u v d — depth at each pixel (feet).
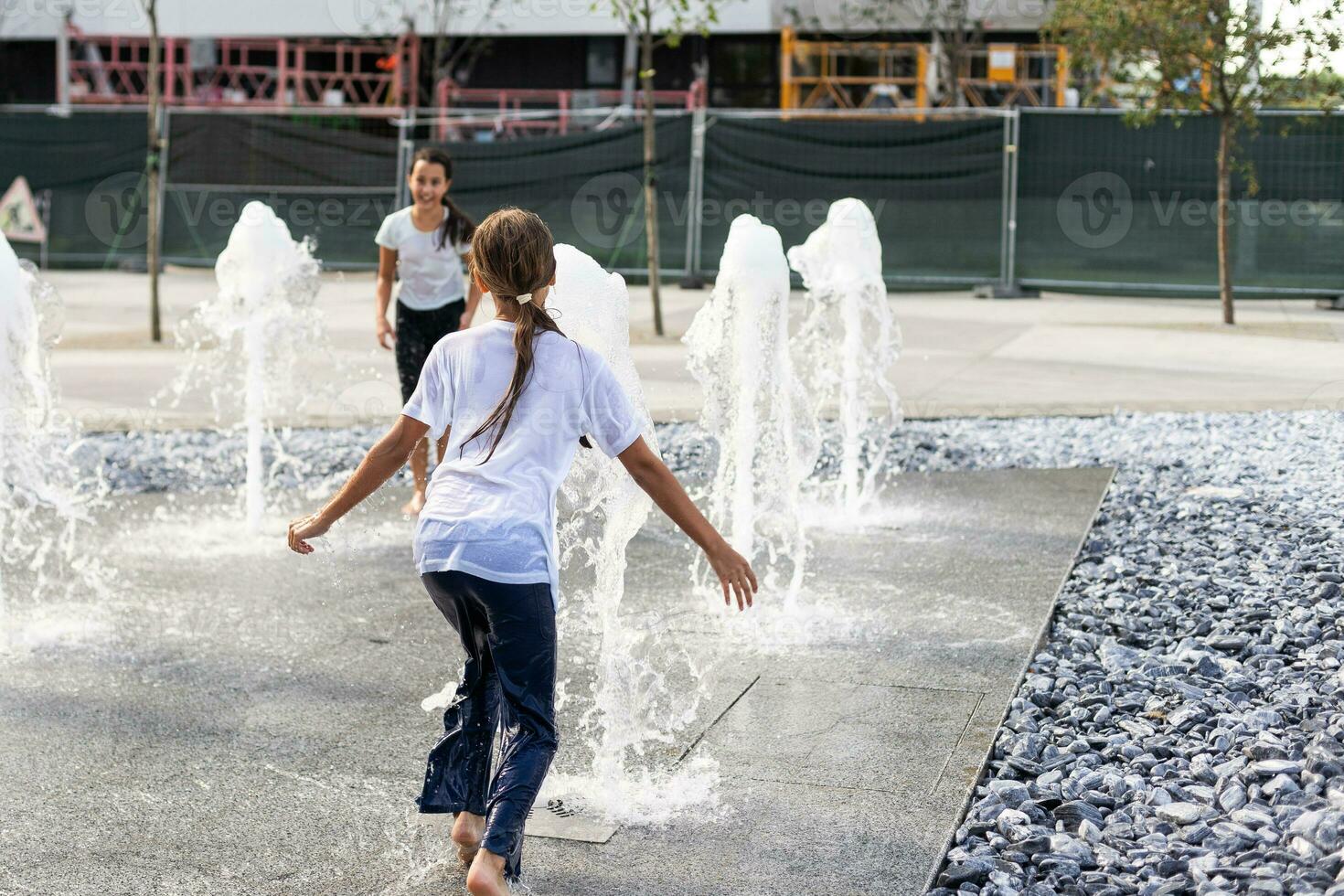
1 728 14.85
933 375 40.57
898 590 20.17
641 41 50.42
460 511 10.37
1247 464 28.40
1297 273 57.62
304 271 26.81
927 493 27.04
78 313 56.54
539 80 91.76
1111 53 52.42
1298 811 11.79
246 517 25.46
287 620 19.02
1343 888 10.23
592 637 17.94
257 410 25.40
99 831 12.30
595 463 13.47
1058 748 13.78
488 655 10.98
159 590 20.54
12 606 19.65
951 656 17.01
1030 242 61.46
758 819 12.35
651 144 49.44
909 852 11.66
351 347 45.09
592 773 13.46
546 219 67.15
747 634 18.07
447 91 86.07
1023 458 30.09
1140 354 44.70
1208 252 58.90
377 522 24.85
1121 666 16.28
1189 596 19.04
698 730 14.58
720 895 10.96
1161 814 12.05
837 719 14.87
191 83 90.89
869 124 62.64
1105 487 26.86
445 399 10.68
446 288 24.31
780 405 21.62
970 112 61.26
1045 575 20.83
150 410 35.53
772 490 23.36
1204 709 14.58
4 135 73.72
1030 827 11.78
